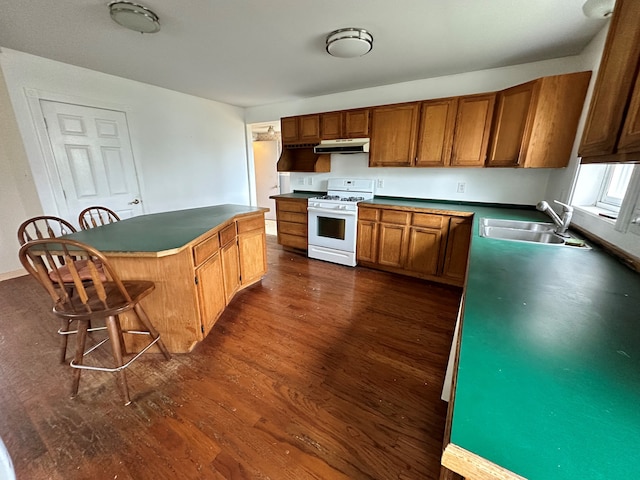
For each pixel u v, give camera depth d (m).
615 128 0.98
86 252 1.38
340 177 4.08
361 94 3.73
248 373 1.74
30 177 2.86
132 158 3.57
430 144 3.03
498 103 2.63
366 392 1.60
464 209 2.88
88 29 2.11
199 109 4.28
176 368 1.79
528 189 2.90
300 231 4.02
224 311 2.49
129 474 1.17
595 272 1.25
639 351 0.70
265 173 6.38
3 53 2.51
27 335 2.12
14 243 3.17
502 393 0.55
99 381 1.67
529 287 1.08
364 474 1.17
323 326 2.26
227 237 2.42
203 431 1.36
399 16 1.89
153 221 2.31
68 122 2.98
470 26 2.02
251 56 2.61
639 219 1.34
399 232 3.16
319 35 2.19
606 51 1.08
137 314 1.69
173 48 2.45
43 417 1.43
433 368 1.79
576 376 0.60
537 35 2.14
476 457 0.43
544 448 0.44
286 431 1.36
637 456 0.43
